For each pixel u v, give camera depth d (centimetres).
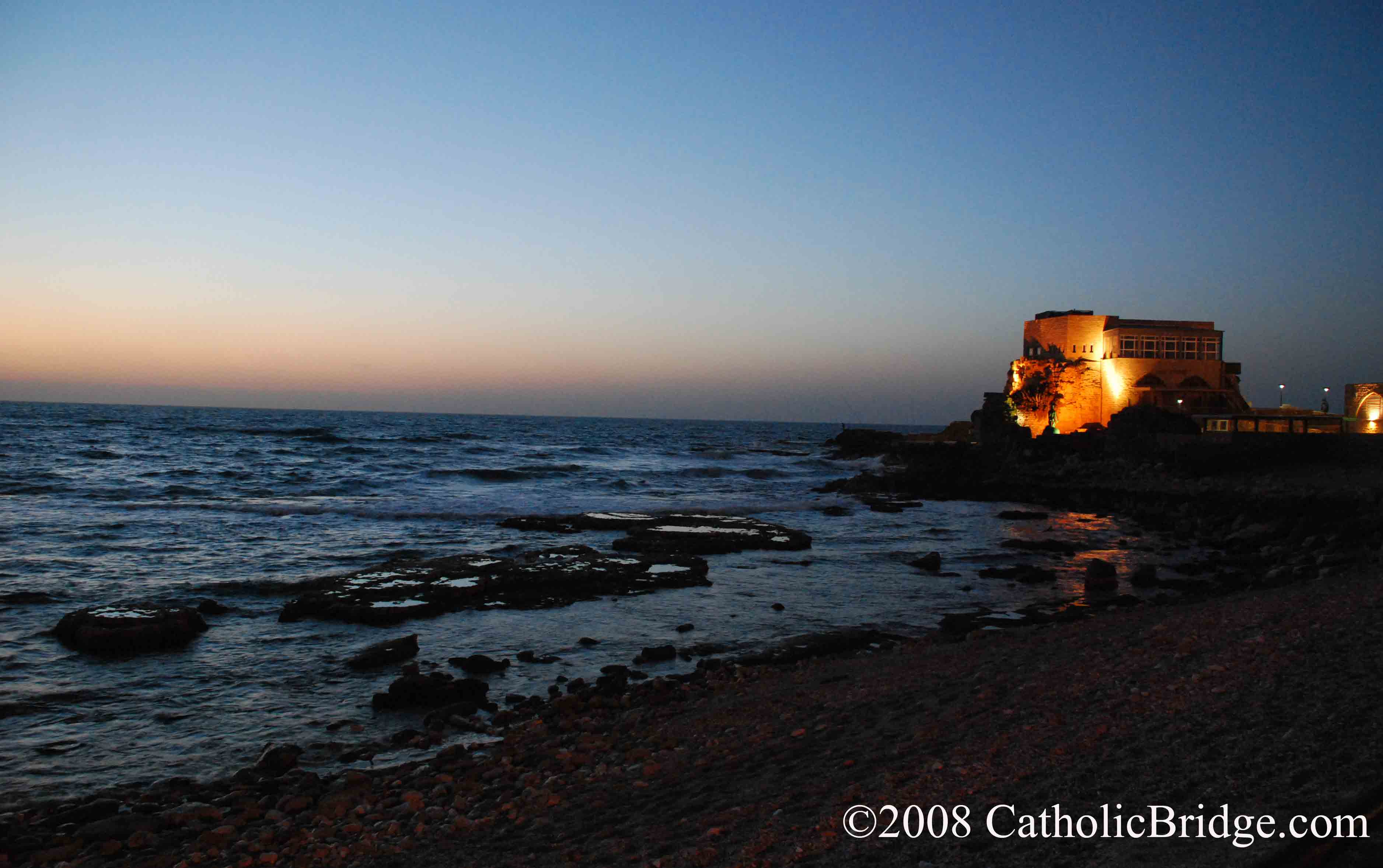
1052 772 635
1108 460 5894
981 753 714
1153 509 4284
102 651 1442
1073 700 844
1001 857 500
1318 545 2870
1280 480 4503
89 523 2970
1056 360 7631
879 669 1231
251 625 1677
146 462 5916
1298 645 900
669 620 1806
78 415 16738
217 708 1207
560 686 1336
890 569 2508
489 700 1257
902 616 1867
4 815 854
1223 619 1143
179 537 2747
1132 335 7169
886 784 669
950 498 5281
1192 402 7088
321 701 1246
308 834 766
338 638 1595
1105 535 3603
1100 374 7300
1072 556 2909
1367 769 539
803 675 1280
